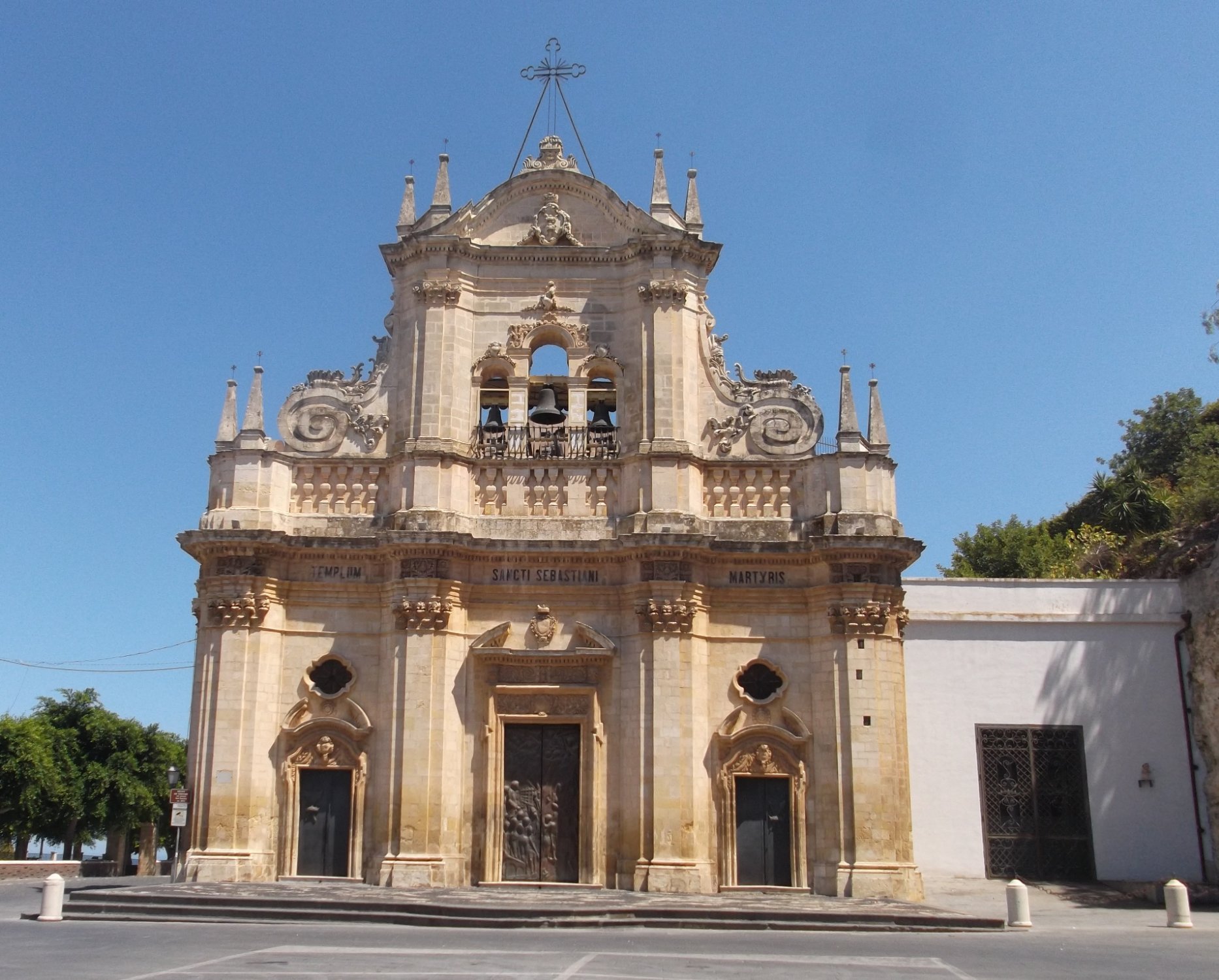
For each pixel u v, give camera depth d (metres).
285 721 38.91
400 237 43.03
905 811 38.12
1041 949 25.25
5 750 65.62
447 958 21.91
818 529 40.03
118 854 71.81
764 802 38.72
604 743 38.72
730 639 39.69
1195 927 30.70
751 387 42.19
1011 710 41.31
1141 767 40.91
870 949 25.00
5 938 24.75
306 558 40.06
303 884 36.91
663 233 42.03
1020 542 70.19
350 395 41.97
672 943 25.88
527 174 43.34
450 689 38.66
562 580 39.94
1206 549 41.56
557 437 41.59
